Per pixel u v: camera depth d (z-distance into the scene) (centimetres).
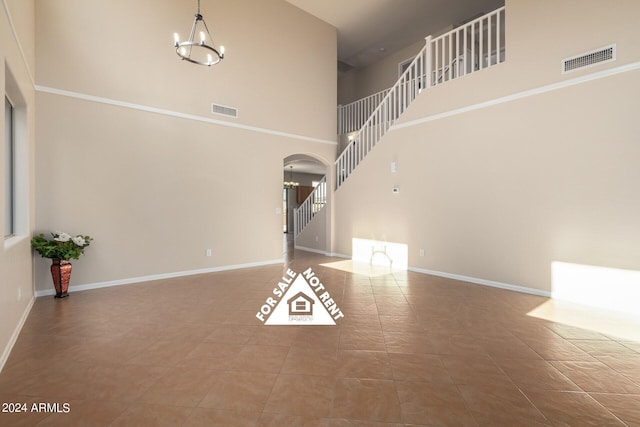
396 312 404
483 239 541
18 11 353
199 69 615
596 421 199
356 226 780
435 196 611
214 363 272
